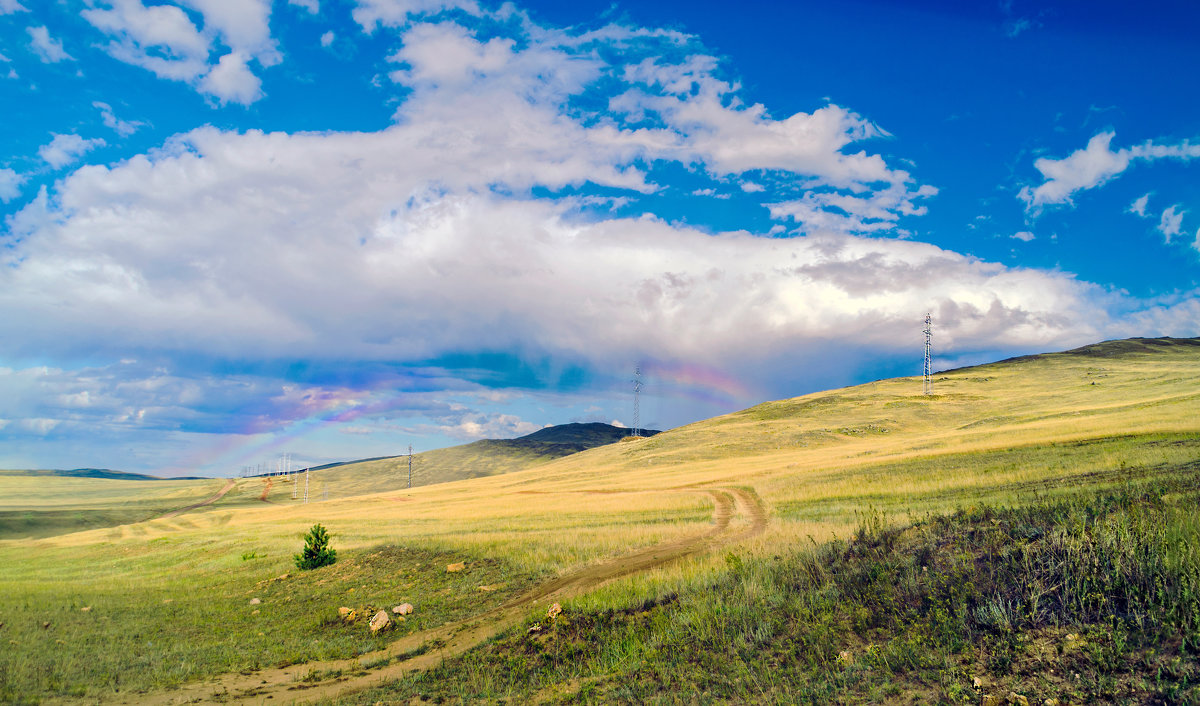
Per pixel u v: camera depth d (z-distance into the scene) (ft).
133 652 53.26
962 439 201.57
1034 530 36.55
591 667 37.55
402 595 70.90
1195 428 119.24
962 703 23.06
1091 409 253.65
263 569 103.71
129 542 209.15
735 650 34.14
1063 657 24.44
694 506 144.66
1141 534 30.71
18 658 49.01
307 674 45.96
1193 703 19.61
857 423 395.75
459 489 370.94
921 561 38.32
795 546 58.44
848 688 26.63
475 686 38.55
